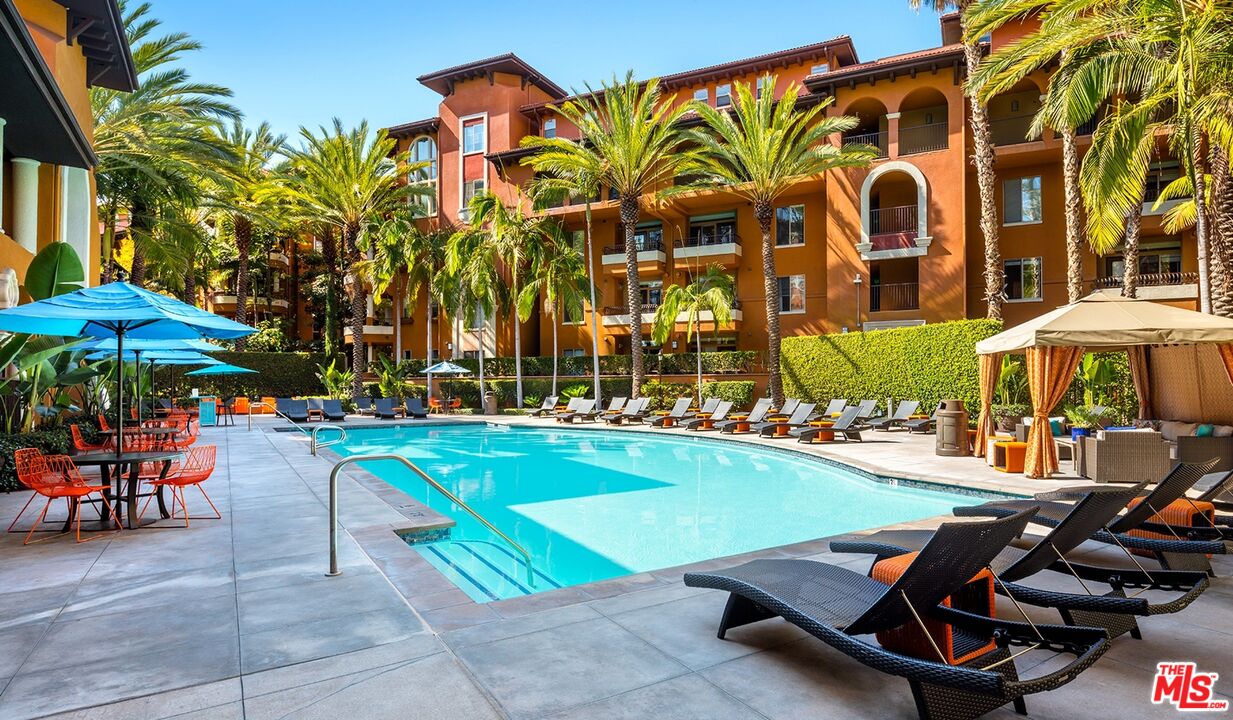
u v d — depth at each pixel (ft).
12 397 37.45
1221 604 14.71
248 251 123.44
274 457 43.91
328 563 17.97
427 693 10.40
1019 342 33.37
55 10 42.42
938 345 68.85
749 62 101.40
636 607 14.48
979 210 87.20
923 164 85.30
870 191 93.20
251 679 10.90
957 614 10.18
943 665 8.72
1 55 32.04
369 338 124.16
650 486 38.45
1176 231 79.41
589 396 102.68
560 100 114.01
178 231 82.58
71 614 13.99
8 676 11.00
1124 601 11.61
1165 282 79.61
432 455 53.01
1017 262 85.81
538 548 24.54
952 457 43.78
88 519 23.98
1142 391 43.70
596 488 37.65
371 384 108.99
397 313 113.60
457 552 23.68
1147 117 38.09
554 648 12.19
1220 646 12.41
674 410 73.51
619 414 77.56
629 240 85.40
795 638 12.70
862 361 77.71
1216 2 34.71
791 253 101.19
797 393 84.74
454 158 122.21
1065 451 42.50
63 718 9.64
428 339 104.27
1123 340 30.30
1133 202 38.63
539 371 108.37
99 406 53.31
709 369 96.53
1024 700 10.18
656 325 96.43
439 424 79.05
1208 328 29.30
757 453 54.29
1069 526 13.12
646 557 23.44
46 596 15.20
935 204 84.38
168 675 11.05
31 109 38.96
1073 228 61.05
